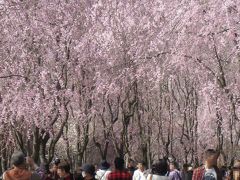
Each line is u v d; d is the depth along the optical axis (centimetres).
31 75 1909
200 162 2858
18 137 2066
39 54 1947
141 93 2420
